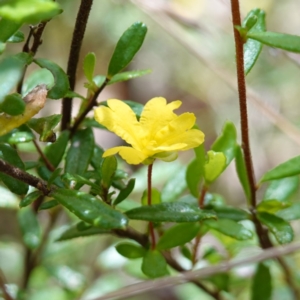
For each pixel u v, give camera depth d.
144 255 0.41
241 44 0.39
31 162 0.41
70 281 0.48
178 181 0.44
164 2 0.59
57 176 0.39
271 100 0.73
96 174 0.41
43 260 0.48
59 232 0.48
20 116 0.38
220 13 0.71
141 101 0.82
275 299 0.49
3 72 0.37
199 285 0.45
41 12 0.37
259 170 0.73
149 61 0.83
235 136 0.42
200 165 0.42
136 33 0.41
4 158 0.40
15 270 0.54
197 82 0.81
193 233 0.41
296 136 0.50
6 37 0.38
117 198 0.40
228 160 0.42
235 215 0.42
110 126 0.39
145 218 0.40
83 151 0.41
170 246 0.41
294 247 0.41
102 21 0.78
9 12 0.37
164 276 0.42
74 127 0.42
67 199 0.39
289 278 0.46
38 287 0.50
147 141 0.39
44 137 0.39
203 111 0.80
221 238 0.46
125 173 0.41
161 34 0.81
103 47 0.79
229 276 0.46
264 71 0.76
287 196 0.43
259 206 0.42
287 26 0.83
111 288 0.50
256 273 0.44
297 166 0.41
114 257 0.49
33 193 0.39
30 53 0.40
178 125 0.39
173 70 0.83
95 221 0.38
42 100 0.38
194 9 0.71
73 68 0.41
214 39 0.67
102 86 0.41
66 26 0.73
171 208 0.40
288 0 0.83
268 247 0.43
